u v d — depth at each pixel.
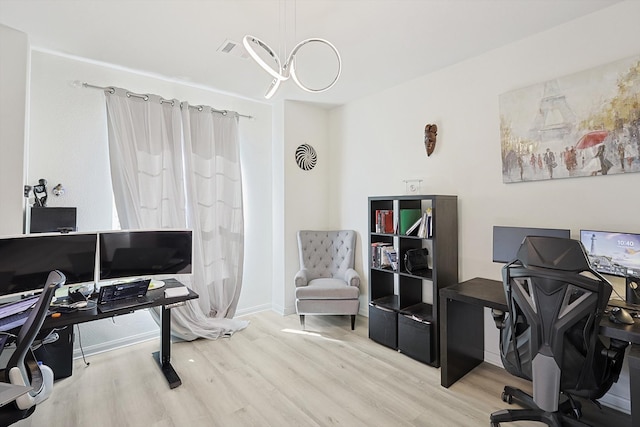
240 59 2.67
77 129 2.68
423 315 2.65
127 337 2.90
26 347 1.41
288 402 2.04
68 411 1.94
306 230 3.88
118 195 2.77
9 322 1.77
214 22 2.12
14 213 2.13
